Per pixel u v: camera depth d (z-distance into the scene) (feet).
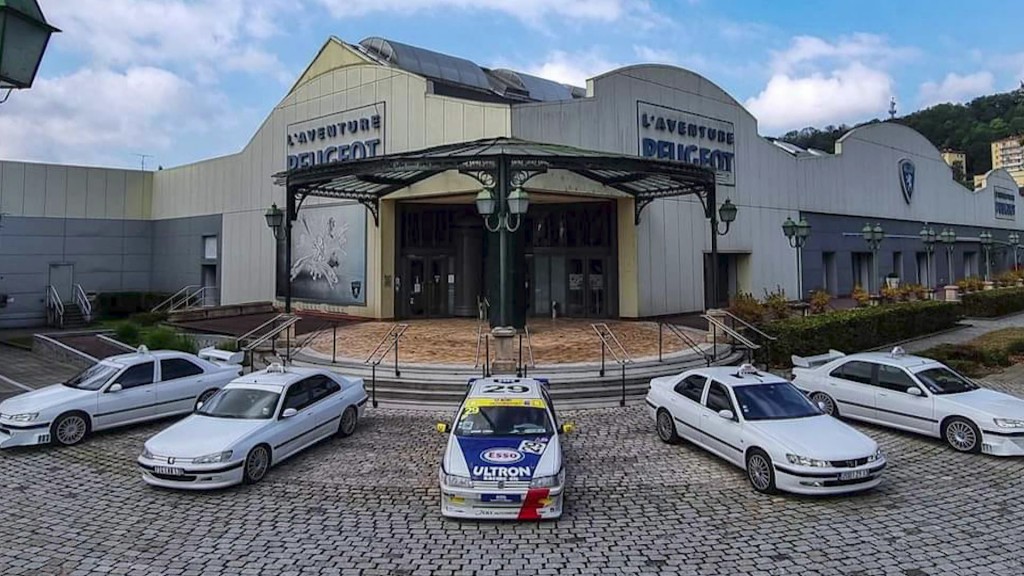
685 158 87.25
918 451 34.94
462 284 85.15
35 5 20.67
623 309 80.84
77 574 21.44
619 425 39.88
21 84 20.57
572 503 27.71
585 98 73.97
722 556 22.65
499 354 47.29
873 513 26.40
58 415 36.17
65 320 107.04
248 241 102.27
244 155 102.83
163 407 40.91
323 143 88.48
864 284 130.93
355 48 90.74
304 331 71.10
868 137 131.44
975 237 171.73
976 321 93.25
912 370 37.83
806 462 27.20
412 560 22.45
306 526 25.36
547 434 28.43
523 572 21.57
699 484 29.96
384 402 45.47
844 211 122.72
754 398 31.71
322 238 89.76
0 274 104.53
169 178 118.83
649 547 23.41
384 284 81.46
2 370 61.31
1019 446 32.96
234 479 29.04
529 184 65.72
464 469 25.81
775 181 105.09
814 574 21.29
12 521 26.07
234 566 22.00
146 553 23.04
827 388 41.65
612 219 81.92
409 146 77.00
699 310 89.86
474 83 96.32
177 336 64.49
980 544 23.40
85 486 30.14
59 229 111.14
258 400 33.04
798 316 71.36
